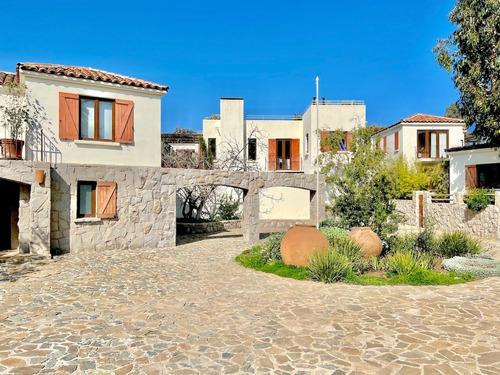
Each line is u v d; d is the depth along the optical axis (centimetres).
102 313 644
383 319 616
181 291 793
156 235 1434
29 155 1234
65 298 733
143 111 1452
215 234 1933
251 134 2670
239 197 2353
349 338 534
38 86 1251
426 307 682
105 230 1327
